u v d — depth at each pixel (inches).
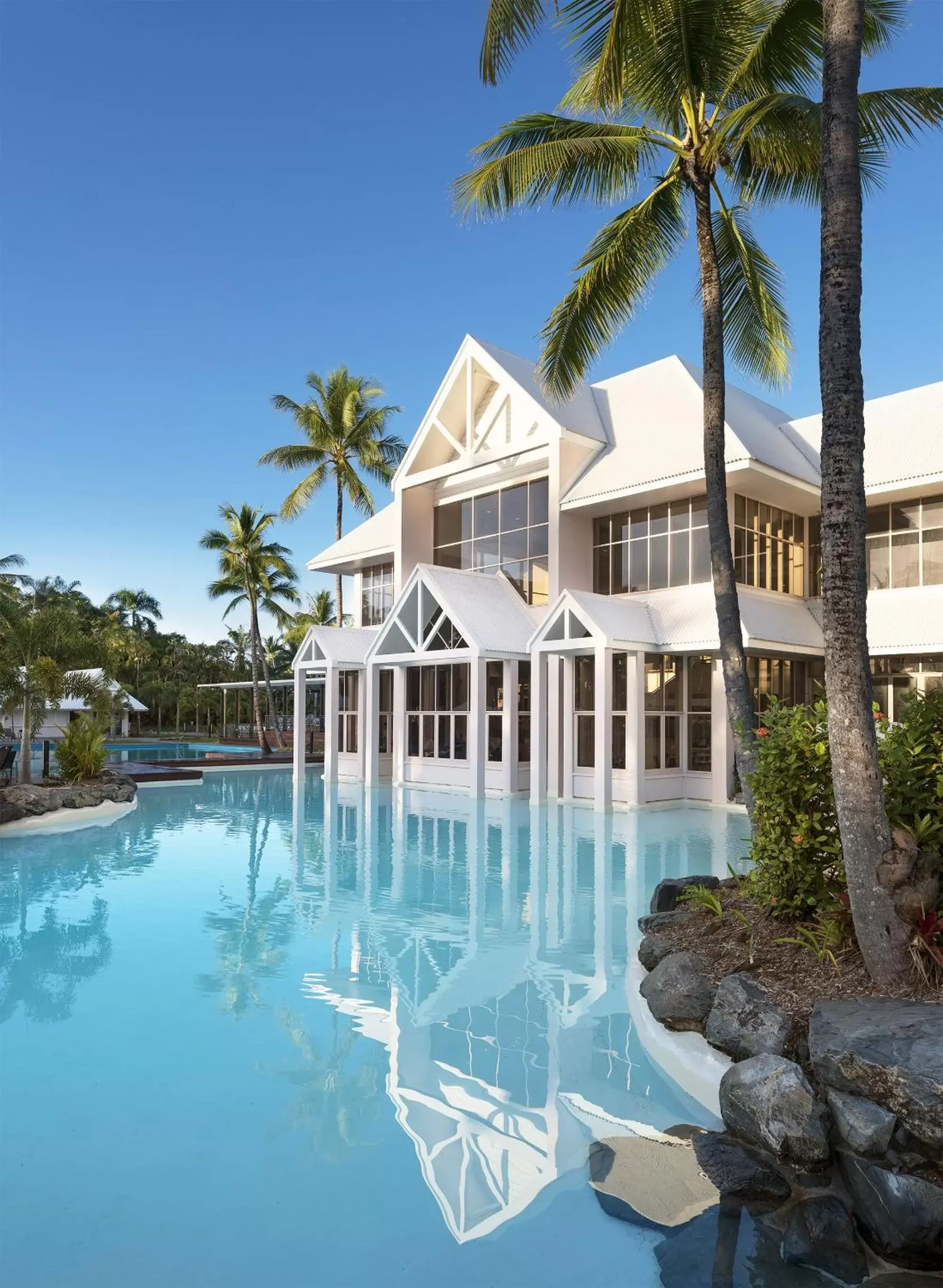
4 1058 254.4
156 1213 177.0
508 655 962.7
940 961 228.1
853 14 261.6
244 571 1743.4
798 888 294.8
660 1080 242.2
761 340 581.0
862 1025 208.4
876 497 908.0
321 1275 157.3
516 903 458.6
